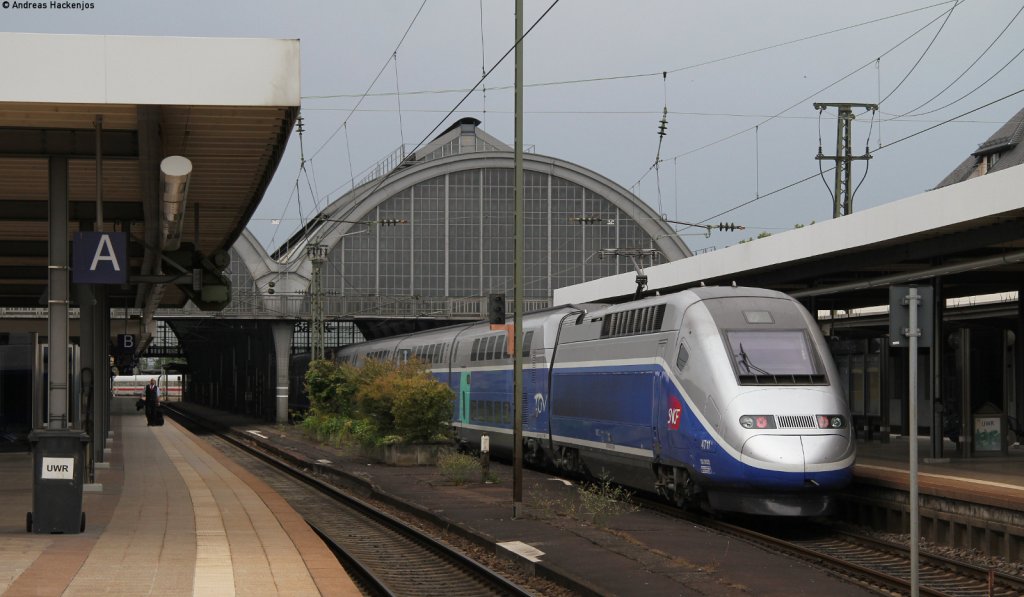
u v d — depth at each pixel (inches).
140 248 1060.5
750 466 716.7
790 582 528.7
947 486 716.0
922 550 656.4
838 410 741.9
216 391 4069.9
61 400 669.9
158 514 759.1
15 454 1323.8
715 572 556.1
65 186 710.5
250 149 772.6
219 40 633.0
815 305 1258.0
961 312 1382.9
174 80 627.8
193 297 962.7
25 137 705.6
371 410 1393.9
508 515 800.9
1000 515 661.9
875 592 507.5
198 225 960.9
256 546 604.1
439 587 567.5
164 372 5561.0
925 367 1392.7
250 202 966.4
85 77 620.1
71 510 636.7
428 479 1115.3
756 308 804.0
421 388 1316.4
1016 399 1202.0
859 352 1301.7
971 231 847.7
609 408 954.7
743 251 1117.7
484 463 1072.8
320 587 481.7
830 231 963.3
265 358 2987.2
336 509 933.2
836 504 826.8
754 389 745.0
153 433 2111.2
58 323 684.7
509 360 1291.8
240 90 633.6
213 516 749.9
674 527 732.0
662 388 834.8
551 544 653.3
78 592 456.1
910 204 856.3
